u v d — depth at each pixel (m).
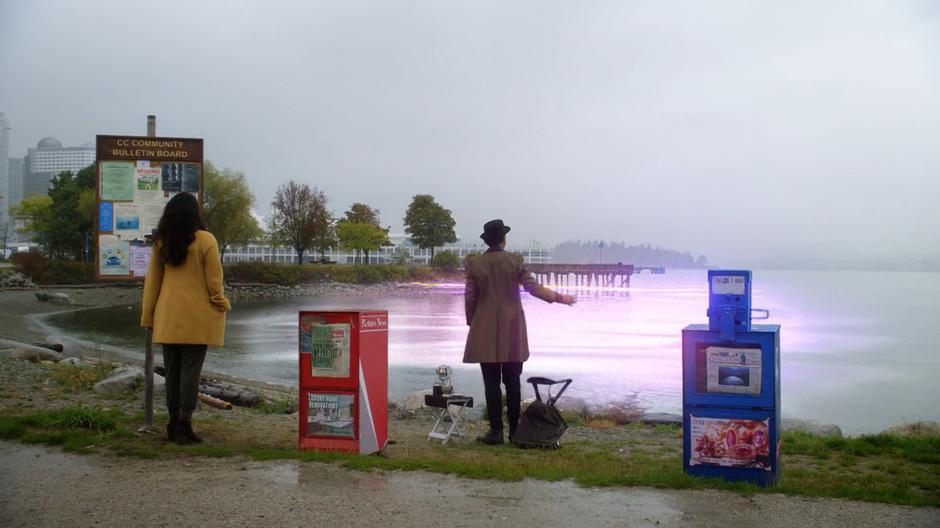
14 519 4.81
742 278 5.95
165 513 4.97
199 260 7.02
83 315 46.44
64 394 10.46
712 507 5.29
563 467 6.76
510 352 8.27
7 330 33.81
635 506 5.31
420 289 103.44
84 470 6.06
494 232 8.44
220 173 82.06
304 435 7.05
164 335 6.95
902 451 8.38
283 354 27.95
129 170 8.09
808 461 7.95
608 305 73.69
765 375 5.91
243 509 5.07
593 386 20.34
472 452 7.80
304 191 97.25
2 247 140.00
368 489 5.66
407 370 23.39
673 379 21.78
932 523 4.93
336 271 98.25
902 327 45.47
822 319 53.16
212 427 8.61
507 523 4.88
